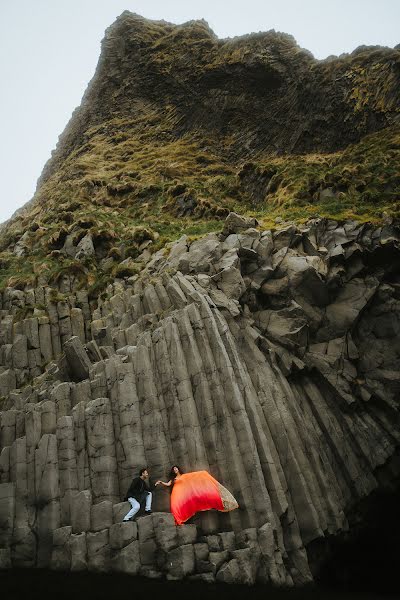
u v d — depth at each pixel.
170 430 16.39
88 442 16.19
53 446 15.88
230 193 39.19
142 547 13.28
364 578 18.16
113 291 26.31
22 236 35.97
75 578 13.37
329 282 21.72
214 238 24.73
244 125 50.56
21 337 23.91
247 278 21.86
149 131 54.62
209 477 14.95
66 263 30.34
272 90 51.84
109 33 68.69
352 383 20.27
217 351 17.62
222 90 54.12
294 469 16.50
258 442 16.22
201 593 12.75
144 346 17.80
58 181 49.09
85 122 61.41
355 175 31.03
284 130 47.03
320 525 16.06
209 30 64.94
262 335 20.77
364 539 18.52
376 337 21.56
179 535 13.50
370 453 18.94
